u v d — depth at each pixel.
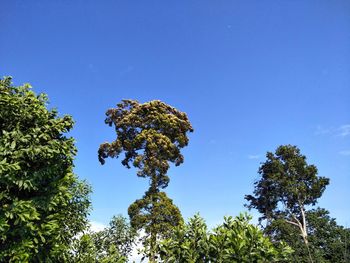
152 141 26.78
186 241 10.65
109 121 29.38
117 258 11.83
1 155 8.27
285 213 36.94
